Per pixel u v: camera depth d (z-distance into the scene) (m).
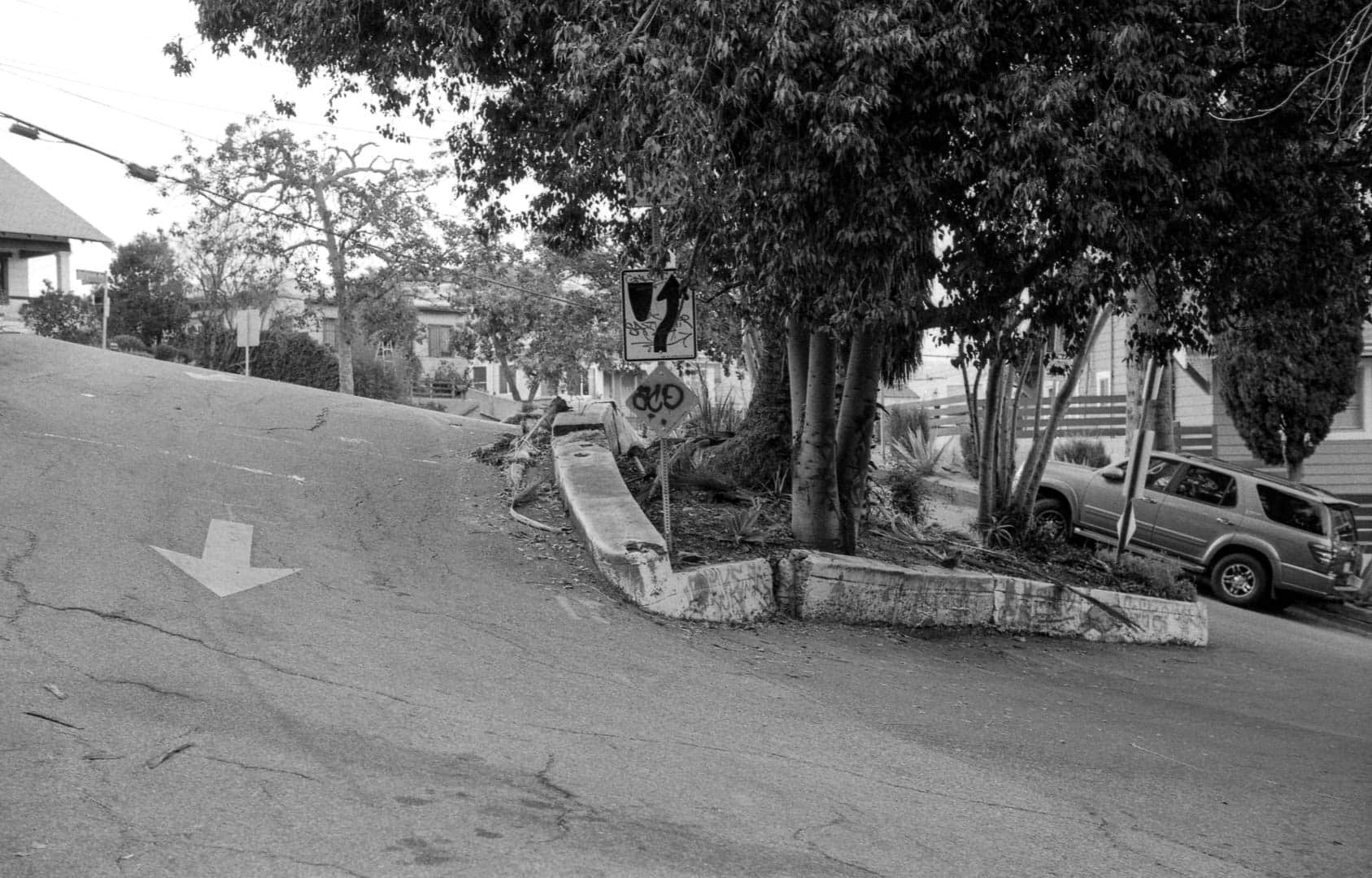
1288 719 10.77
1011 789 7.09
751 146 10.12
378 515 11.88
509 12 11.30
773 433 15.02
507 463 14.49
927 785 6.92
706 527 12.87
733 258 10.88
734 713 7.89
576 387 47.47
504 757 6.29
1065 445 27.73
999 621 12.96
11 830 4.78
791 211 10.02
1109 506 19.67
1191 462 19.55
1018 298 12.29
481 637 8.68
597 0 10.60
